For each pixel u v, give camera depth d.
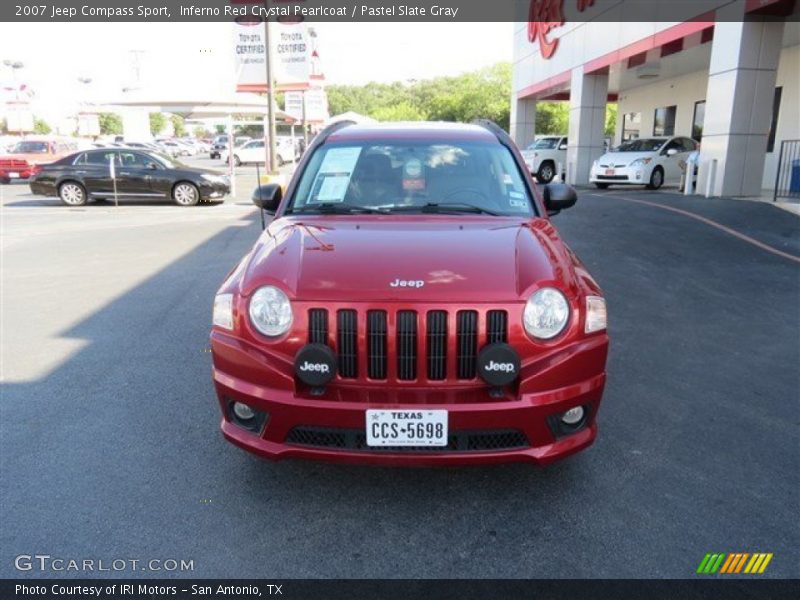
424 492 3.22
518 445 2.85
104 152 16.81
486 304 2.78
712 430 3.88
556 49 23.61
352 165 4.16
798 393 4.41
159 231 11.77
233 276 3.22
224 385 2.98
